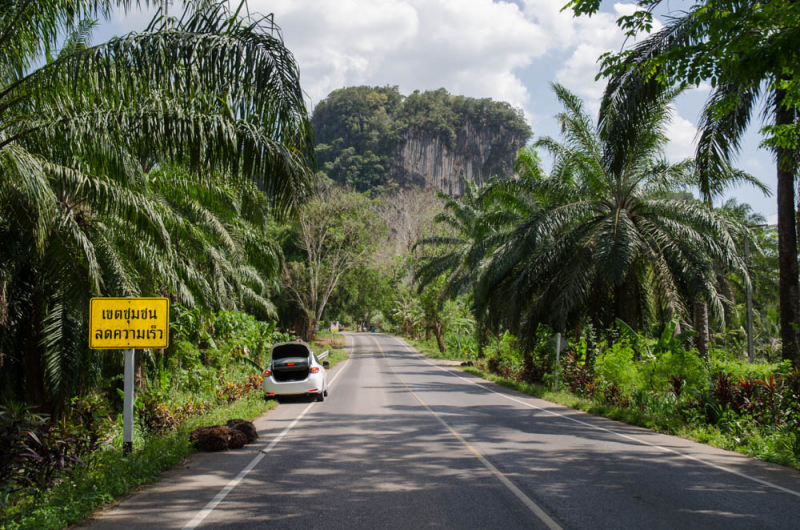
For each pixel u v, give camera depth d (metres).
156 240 11.25
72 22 9.33
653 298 21.55
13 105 9.18
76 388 14.20
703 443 10.87
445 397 19.64
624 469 8.34
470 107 182.50
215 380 18.44
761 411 11.64
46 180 9.17
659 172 20.23
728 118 12.85
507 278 25.41
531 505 6.41
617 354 16.56
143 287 14.86
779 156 12.90
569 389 20.53
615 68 9.16
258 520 5.89
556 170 22.95
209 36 8.62
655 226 19.44
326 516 6.03
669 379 14.45
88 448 7.95
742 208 40.00
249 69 8.63
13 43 9.13
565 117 20.61
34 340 13.53
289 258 56.88
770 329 45.44
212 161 8.73
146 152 9.00
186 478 7.83
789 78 9.58
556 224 20.03
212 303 19.56
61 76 8.51
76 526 5.71
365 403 17.69
